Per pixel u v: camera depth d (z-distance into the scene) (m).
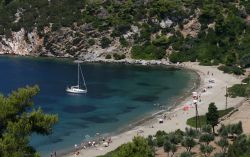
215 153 95.31
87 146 118.88
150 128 132.12
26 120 36.78
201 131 114.75
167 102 164.75
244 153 85.88
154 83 199.25
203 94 171.62
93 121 141.88
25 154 36.44
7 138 35.22
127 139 123.31
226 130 109.69
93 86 195.62
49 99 172.00
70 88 191.12
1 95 37.94
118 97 175.00
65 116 147.12
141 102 166.25
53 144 120.12
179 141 106.19
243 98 163.25
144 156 46.16
